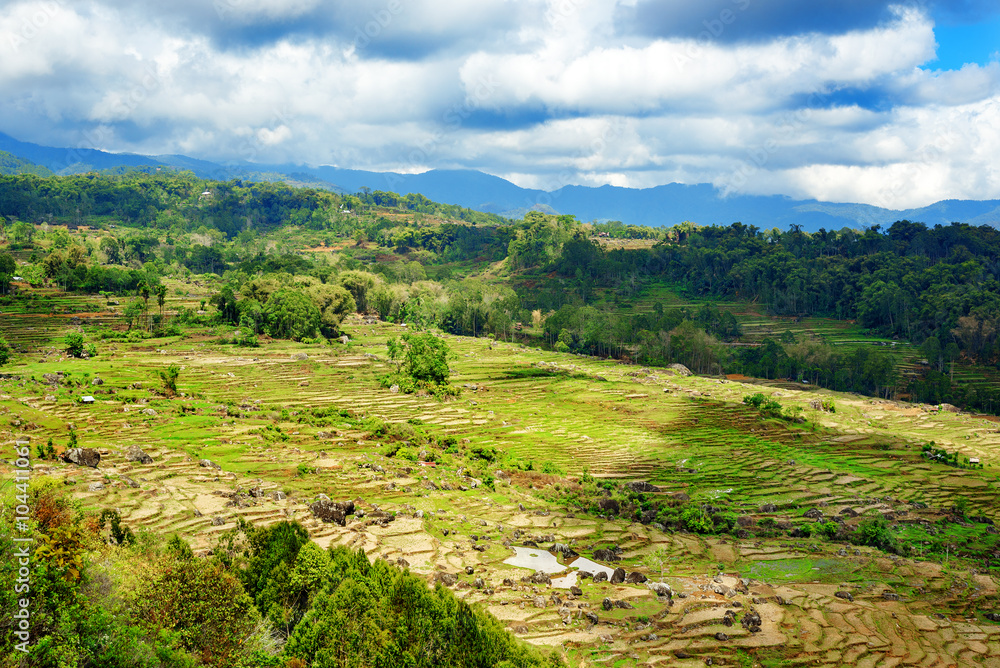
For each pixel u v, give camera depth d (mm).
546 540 72562
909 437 150375
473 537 69625
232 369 167500
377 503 75562
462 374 189375
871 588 66625
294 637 31969
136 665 26531
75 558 29297
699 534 83562
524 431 133750
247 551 39594
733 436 138625
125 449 82000
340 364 183500
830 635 53062
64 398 110625
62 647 25062
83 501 59250
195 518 59562
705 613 55000
